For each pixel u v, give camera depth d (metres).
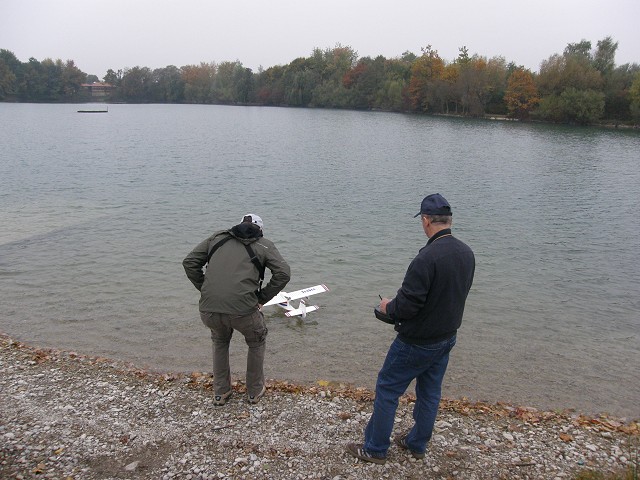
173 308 10.28
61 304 10.39
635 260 15.73
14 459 4.62
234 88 182.00
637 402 7.23
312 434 5.24
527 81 109.94
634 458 5.06
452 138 67.12
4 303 10.36
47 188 25.02
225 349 5.67
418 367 4.41
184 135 62.84
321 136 66.12
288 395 6.20
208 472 4.55
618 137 72.81
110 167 33.19
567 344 9.34
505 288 12.55
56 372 6.76
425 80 131.25
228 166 35.72
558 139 68.25
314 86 162.12
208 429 5.27
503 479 4.62
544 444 5.31
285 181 29.83
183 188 26.25
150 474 4.50
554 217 22.09
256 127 80.75
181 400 5.91
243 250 5.18
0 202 21.41
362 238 17.05
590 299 11.98
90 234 16.45
